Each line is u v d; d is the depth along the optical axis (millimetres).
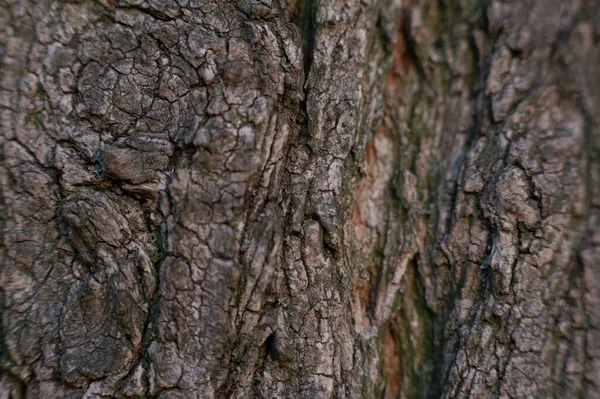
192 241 1310
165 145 1366
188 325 1314
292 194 1478
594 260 1501
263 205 1375
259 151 1321
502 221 1531
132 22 1400
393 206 1753
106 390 1293
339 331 1500
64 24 1358
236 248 1304
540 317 1491
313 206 1485
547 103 1623
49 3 1347
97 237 1335
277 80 1421
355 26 1601
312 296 1459
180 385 1307
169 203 1350
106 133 1386
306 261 1459
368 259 1715
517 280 1502
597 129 1584
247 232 1333
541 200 1528
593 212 1536
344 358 1498
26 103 1341
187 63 1394
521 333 1484
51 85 1353
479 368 1496
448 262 1652
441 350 1628
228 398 1385
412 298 1726
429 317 1698
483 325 1522
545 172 1547
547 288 1503
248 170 1298
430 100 1792
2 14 1318
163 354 1315
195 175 1309
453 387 1520
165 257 1340
